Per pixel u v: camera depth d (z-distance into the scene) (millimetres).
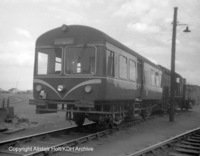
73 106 11391
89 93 10773
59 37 11516
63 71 11227
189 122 17984
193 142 10578
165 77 25156
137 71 15266
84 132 11898
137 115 16047
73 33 11344
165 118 20641
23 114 19906
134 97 14516
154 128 14344
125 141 10305
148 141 10438
